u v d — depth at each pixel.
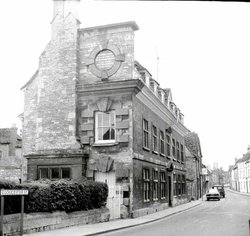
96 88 22.00
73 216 16.67
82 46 23.14
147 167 24.48
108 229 15.46
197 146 56.84
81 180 19.78
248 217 21.88
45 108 22.91
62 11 23.58
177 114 35.81
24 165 23.88
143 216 22.30
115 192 20.95
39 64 23.53
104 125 22.17
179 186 36.25
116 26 22.44
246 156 89.88
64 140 22.16
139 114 23.05
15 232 12.91
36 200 14.60
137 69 24.36
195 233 14.27
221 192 56.69
